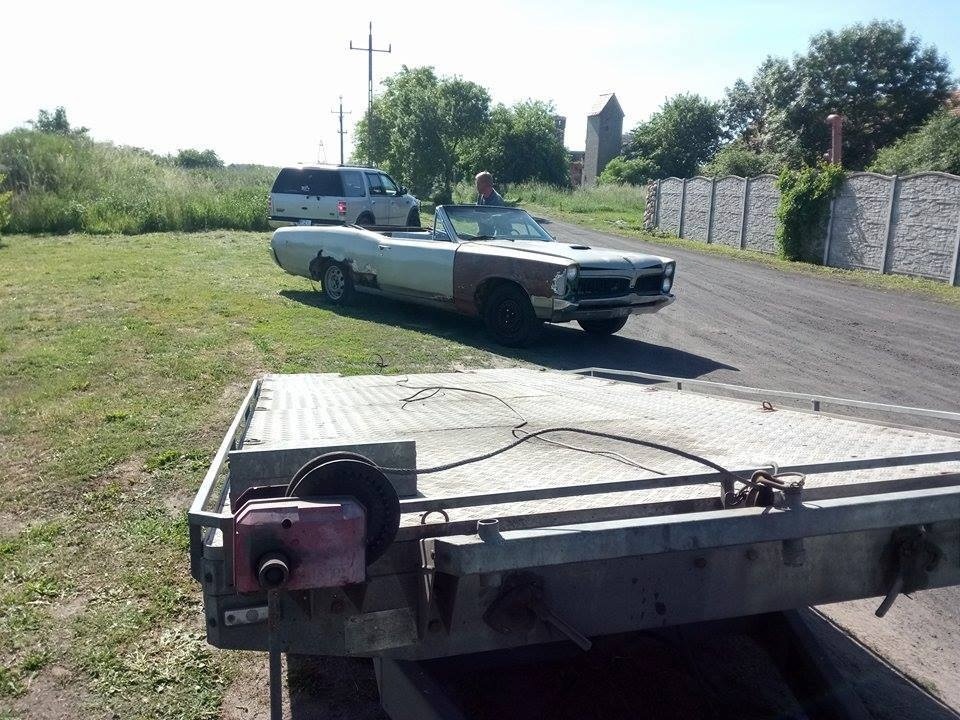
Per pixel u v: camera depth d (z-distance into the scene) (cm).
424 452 259
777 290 1419
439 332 923
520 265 826
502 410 345
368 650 176
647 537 171
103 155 2369
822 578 199
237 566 156
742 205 2180
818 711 232
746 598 195
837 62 4112
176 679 283
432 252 909
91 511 419
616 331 966
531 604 177
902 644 306
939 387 753
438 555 167
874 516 187
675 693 254
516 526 184
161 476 462
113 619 319
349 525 159
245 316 934
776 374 792
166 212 1967
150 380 659
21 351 736
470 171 5128
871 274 1675
